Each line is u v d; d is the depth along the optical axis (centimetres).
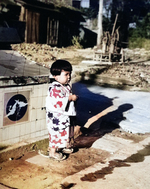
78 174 303
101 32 1780
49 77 374
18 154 351
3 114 327
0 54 506
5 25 1436
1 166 324
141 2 2606
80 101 666
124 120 532
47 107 330
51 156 344
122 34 2197
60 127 328
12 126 341
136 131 475
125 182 287
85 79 935
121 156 364
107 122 524
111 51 1223
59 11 1719
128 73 1004
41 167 325
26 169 319
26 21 1523
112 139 436
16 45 1260
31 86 352
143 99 691
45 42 1686
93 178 294
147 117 551
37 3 1589
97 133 467
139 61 1333
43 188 275
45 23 1655
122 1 2569
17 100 338
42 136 385
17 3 1528
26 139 364
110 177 297
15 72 379
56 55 1334
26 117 357
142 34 2156
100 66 1120
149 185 283
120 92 768
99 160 350
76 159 352
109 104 643
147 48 1878
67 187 274
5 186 273
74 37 1933
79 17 2031
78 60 1248
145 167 329
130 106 627
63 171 316
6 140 338
